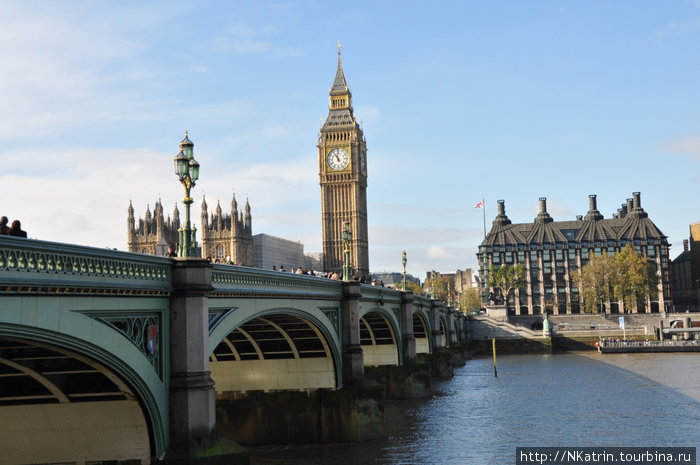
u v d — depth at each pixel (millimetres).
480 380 94625
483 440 51312
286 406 47688
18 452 27188
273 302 36312
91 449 26797
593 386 84000
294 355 47938
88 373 25297
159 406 25812
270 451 45781
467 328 159875
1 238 17406
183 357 26672
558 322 181875
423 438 51781
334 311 48312
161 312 26250
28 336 19219
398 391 73812
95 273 21547
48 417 26781
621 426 56938
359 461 43219
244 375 48531
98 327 22203
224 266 30062
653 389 79625
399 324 75562
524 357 144375
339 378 48062
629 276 191375
